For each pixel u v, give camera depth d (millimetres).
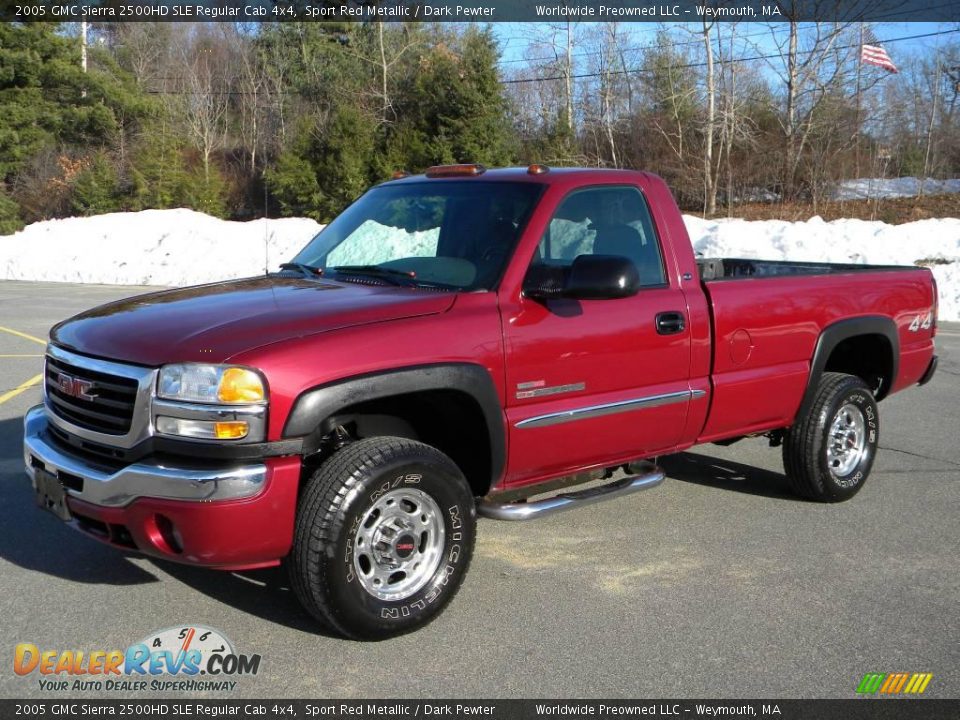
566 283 4098
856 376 6031
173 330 3736
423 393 4004
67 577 4441
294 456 3555
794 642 3877
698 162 35438
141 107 38531
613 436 4602
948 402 8883
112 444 3639
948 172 37812
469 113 33781
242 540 3479
